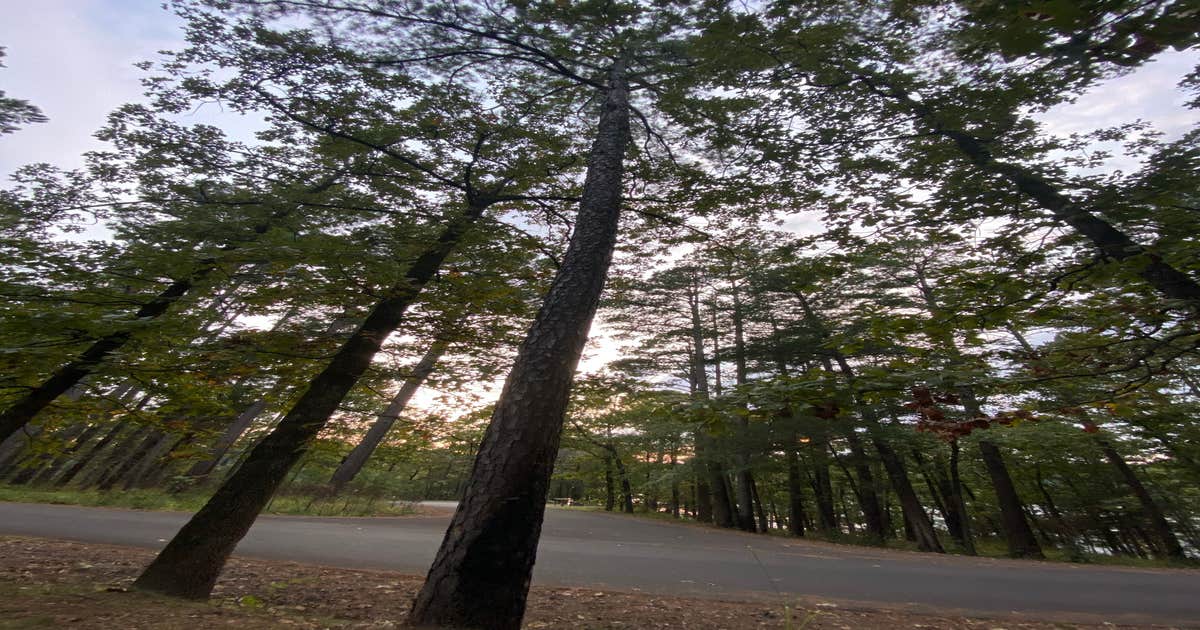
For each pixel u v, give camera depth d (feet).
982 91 18.40
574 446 72.95
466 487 10.09
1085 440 48.01
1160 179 12.69
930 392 12.79
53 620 9.76
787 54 21.86
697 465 60.39
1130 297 13.34
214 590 18.63
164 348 18.53
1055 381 12.66
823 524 77.56
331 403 20.99
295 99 21.85
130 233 21.13
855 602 21.17
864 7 19.66
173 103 20.54
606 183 17.35
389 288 20.31
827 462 59.77
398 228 23.36
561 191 28.35
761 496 98.89
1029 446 48.65
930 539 49.49
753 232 27.09
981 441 49.67
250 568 22.33
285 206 23.09
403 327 22.81
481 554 8.97
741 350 57.93
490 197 26.43
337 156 24.99
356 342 22.09
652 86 26.68
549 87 28.35
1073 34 7.20
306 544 28.99
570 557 29.63
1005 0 7.18
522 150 26.35
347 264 18.84
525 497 9.73
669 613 18.48
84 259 17.72
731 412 13.99
